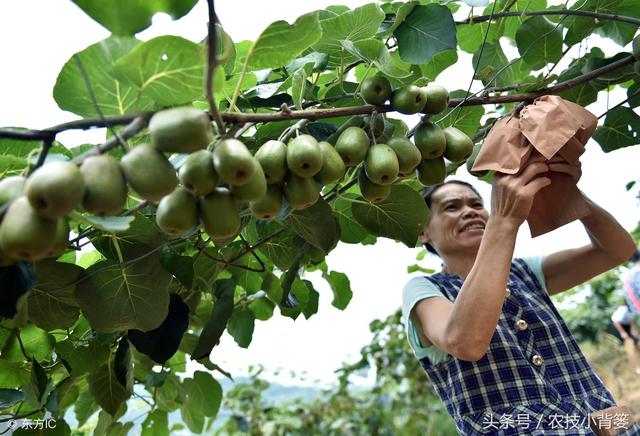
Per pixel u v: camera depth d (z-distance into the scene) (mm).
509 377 2070
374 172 1482
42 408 1969
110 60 1303
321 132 1690
